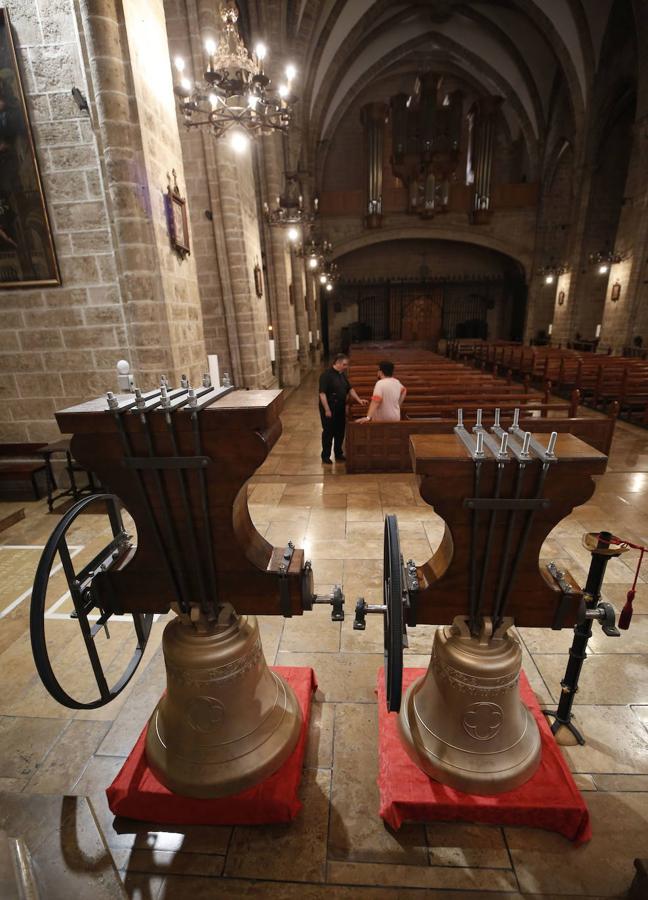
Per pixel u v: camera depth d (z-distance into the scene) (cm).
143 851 184
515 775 187
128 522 484
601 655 279
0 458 580
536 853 179
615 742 223
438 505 159
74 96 450
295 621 315
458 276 2558
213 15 675
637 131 1520
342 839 185
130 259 487
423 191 2091
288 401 1195
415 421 593
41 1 438
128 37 438
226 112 538
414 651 288
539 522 160
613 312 1680
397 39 2061
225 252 834
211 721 190
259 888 171
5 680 274
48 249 504
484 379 888
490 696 183
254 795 188
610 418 588
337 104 2158
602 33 1666
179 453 155
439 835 186
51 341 538
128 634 312
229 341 877
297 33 1327
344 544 422
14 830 124
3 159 478
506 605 176
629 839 183
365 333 2617
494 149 2075
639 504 499
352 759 218
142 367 524
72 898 110
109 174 464
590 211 1934
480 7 1906
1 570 402
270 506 511
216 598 180
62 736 235
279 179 1292
